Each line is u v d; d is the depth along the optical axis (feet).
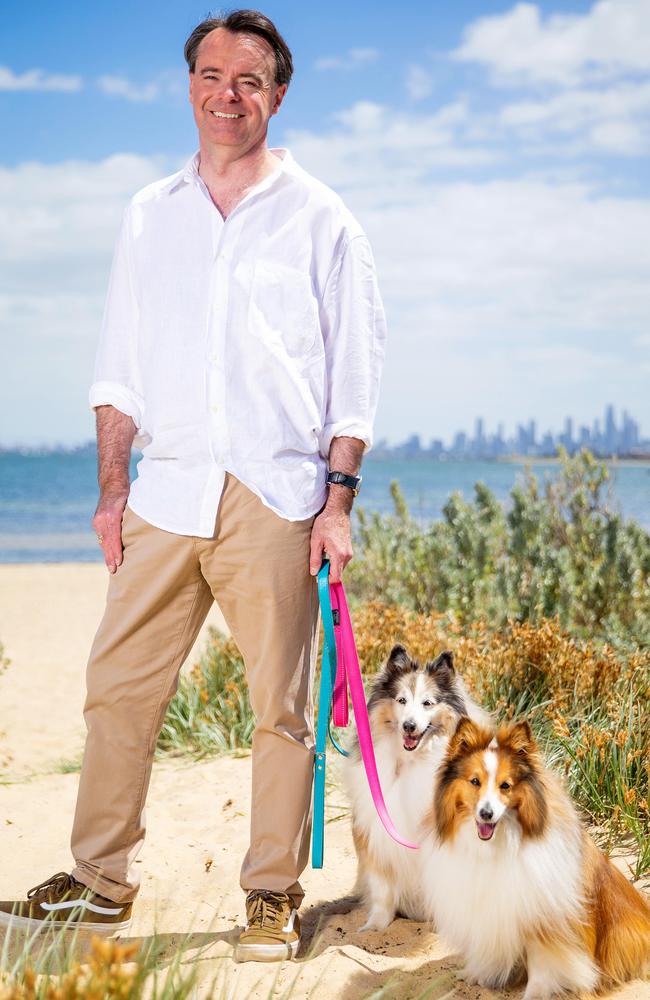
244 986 9.82
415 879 12.33
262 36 10.36
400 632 22.41
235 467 10.28
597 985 10.35
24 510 138.31
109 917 10.89
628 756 14.94
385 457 499.92
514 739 10.44
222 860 14.06
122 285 10.97
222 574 10.53
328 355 10.90
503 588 27.81
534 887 10.00
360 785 12.74
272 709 10.58
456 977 10.73
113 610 10.76
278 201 10.45
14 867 13.60
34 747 22.40
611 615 26.40
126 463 11.07
